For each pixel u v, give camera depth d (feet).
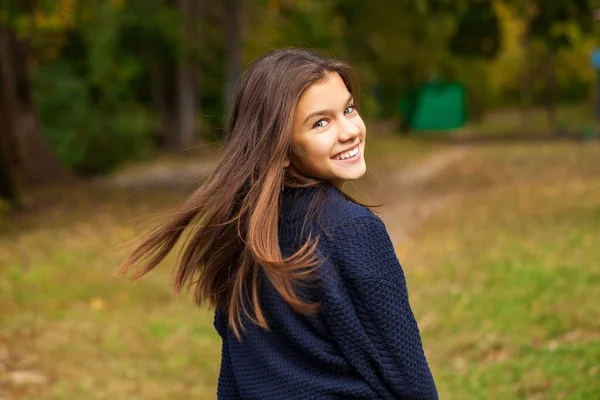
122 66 83.76
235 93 6.44
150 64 88.84
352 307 5.72
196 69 93.09
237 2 71.56
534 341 17.74
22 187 48.62
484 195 46.75
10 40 53.93
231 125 6.46
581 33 52.31
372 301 5.66
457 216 39.34
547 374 15.33
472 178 58.18
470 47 66.13
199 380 17.22
